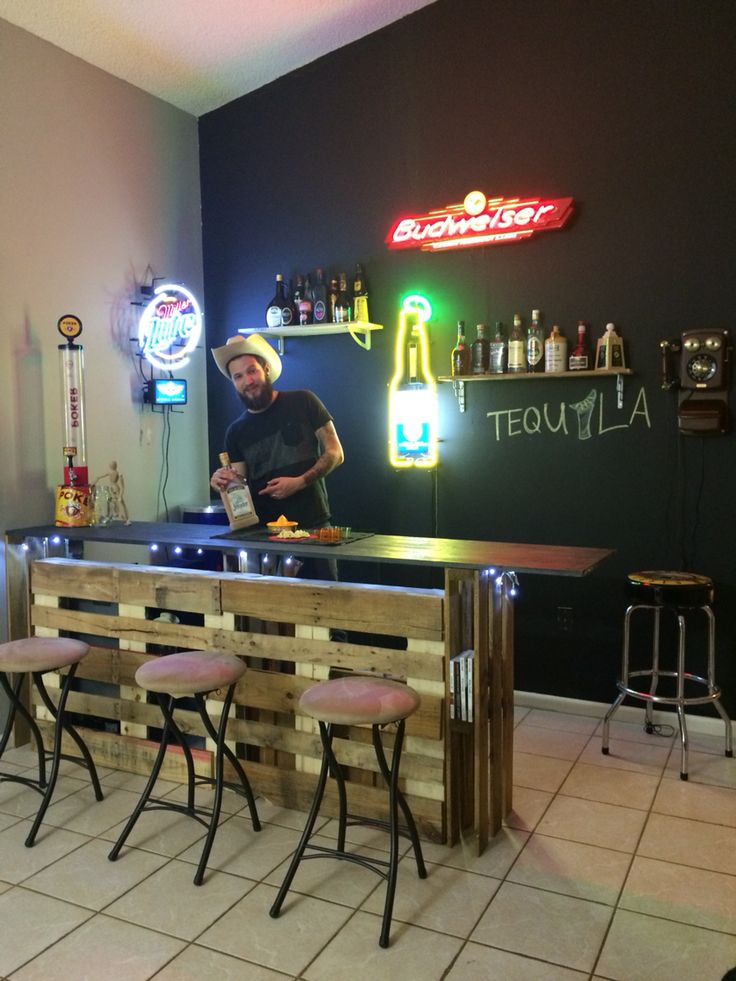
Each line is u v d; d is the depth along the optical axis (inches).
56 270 148.1
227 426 185.3
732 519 138.7
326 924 88.7
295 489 139.3
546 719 150.7
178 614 136.7
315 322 169.0
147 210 168.7
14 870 99.5
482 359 153.4
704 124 135.8
